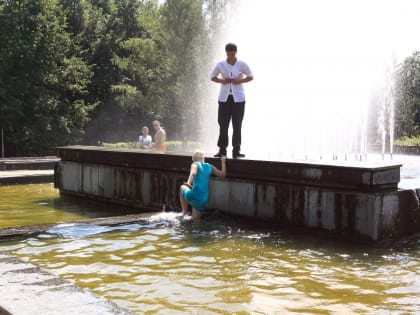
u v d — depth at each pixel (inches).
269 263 210.7
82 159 446.0
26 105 1249.4
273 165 291.7
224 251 231.0
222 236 263.7
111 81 1728.6
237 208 312.7
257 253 227.9
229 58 334.3
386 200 251.4
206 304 158.6
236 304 158.9
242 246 241.3
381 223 249.1
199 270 198.1
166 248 235.3
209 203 333.7
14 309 123.4
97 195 427.8
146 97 1609.3
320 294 170.1
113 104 1759.4
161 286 176.9
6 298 131.6
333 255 226.4
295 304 159.6
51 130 1307.8
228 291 172.1
